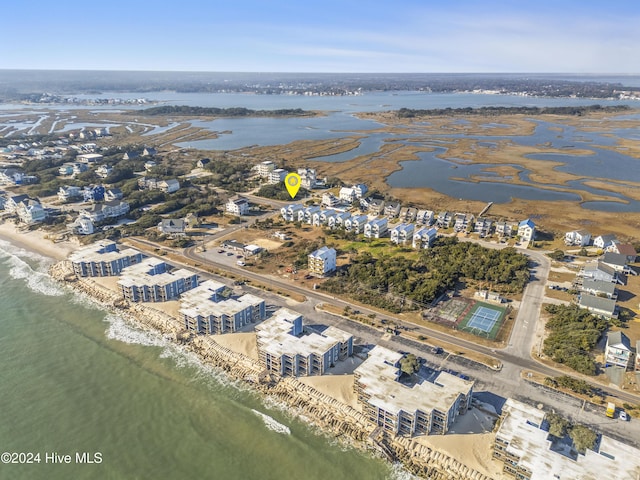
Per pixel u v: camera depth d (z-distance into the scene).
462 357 94.31
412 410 73.06
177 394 86.69
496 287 124.88
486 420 77.44
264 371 90.06
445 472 68.44
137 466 71.62
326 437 76.25
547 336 101.88
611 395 82.94
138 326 109.00
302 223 180.12
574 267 137.25
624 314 108.12
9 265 140.38
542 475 61.81
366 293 120.81
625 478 61.28
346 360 93.69
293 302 117.31
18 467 71.44
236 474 69.94
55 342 102.44
